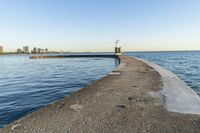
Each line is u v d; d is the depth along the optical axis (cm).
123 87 765
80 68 3128
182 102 548
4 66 4112
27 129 370
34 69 3164
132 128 372
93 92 675
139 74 1180
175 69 2606
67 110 477
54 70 2866
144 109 486
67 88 1299
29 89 1298
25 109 796
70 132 355
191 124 391
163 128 372
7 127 380
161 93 658
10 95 1105
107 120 412
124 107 502
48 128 373
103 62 4688
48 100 955
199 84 1368
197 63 3975
